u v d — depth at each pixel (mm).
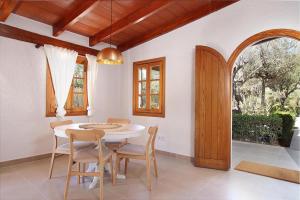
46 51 3627
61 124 3088
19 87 3385
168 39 4195
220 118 3350
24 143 3467
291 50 5789
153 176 3002
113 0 3148
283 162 3795
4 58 3213
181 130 3994
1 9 2879
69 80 3930
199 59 3525
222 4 3457
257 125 5969
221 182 2814
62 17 3482
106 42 4801
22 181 2725
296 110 5863
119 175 2916
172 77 4133
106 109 4852
